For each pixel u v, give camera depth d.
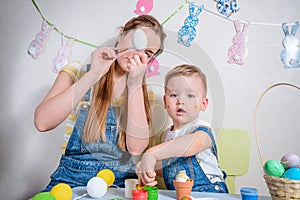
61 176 1.14
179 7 1.38
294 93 1.38
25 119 1.40
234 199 0.98
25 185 1.40
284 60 1.37
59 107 1.06
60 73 1.19
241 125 1.38
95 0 1.40
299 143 1.38
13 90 1.41
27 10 1.41
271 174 0.94
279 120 1.38
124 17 1.39
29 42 1.41
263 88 1.38
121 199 0.93
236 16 1.38
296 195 0.90
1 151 1.40
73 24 1.40
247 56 1.38
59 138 1.40
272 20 1.38
